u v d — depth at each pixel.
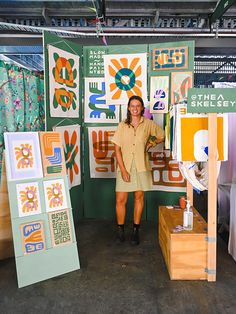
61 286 2.32
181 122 2.29
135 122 3.03
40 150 2.54
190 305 2.07
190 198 3.05
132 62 3.56
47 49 2.98
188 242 2.36
